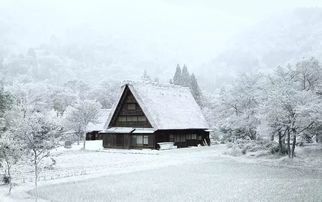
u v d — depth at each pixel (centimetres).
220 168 3378
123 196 2205
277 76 4594
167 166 3556
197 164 3684
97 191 2361
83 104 6097
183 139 6112
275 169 3284
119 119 6091
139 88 5903
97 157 4534
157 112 5722
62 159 4309
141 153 4966
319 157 3831
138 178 2861
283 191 2283
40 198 2181
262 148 4466
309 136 4369
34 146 2164
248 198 2106
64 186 2548
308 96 3656
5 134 2392
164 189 2406
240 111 5309
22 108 2945
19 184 2655
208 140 6669
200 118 6562
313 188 2369
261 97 4422
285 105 3650
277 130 3938
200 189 2394
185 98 6750
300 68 4481
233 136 5625
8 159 2358
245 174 3009
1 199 2138
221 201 2048
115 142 5934
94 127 7656
